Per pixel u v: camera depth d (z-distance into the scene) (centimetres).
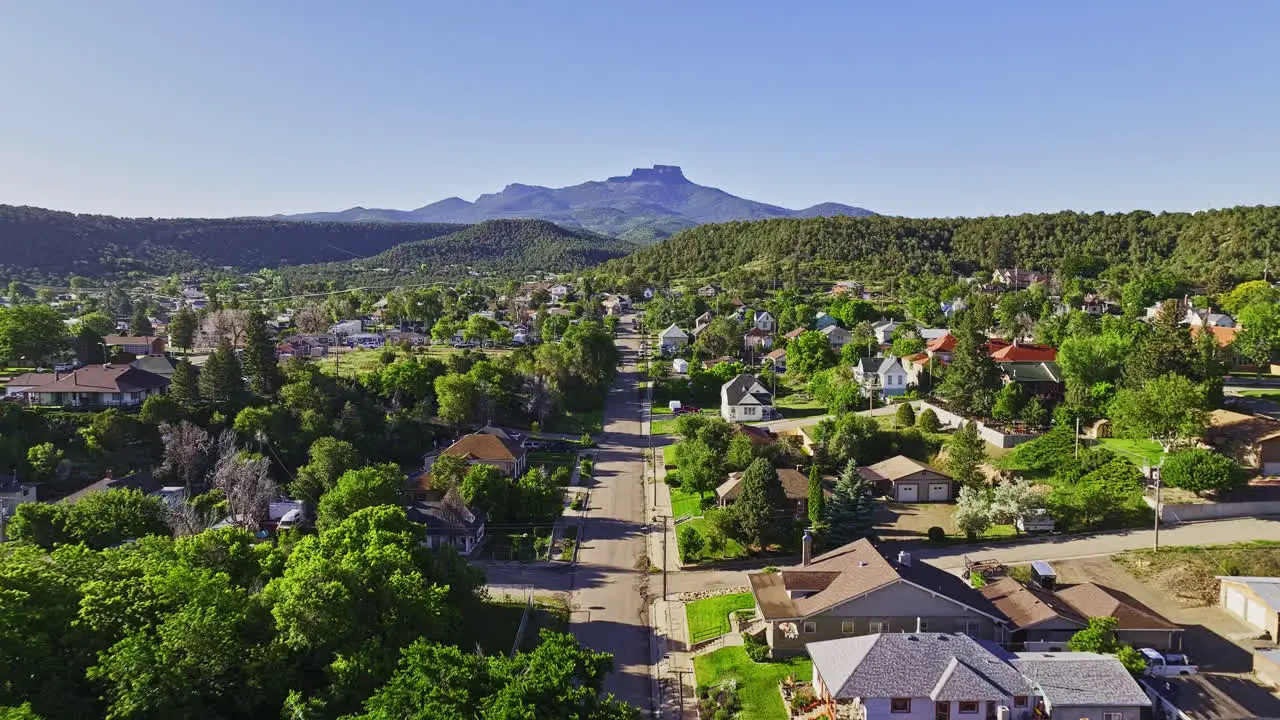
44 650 3878
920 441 9388
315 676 4438
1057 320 14200
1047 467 8169
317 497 8506
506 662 3878
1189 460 7131
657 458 10694
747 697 4881
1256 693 4553
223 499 8406
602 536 7994
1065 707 4262
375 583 4775
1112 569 6297
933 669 4488
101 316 17650
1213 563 6153
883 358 13038
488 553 7606
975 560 6669
